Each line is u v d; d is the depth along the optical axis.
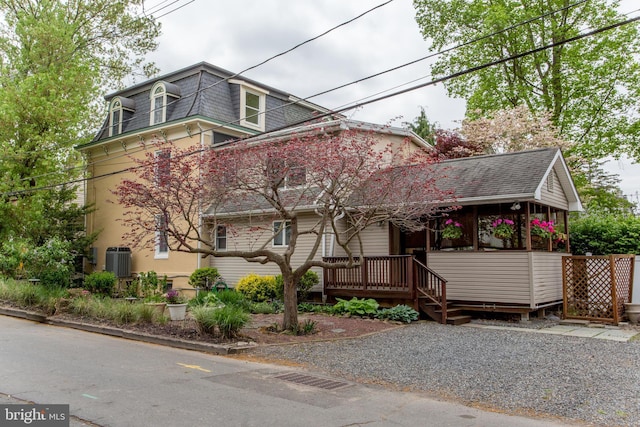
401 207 10.35
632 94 18.78
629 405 5.66
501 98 21.75
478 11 20.72
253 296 14.95
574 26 19.34
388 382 6.75
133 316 11.16
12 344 9.12
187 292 17.64
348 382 6.74
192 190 10.09
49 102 18.62
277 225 16.33
